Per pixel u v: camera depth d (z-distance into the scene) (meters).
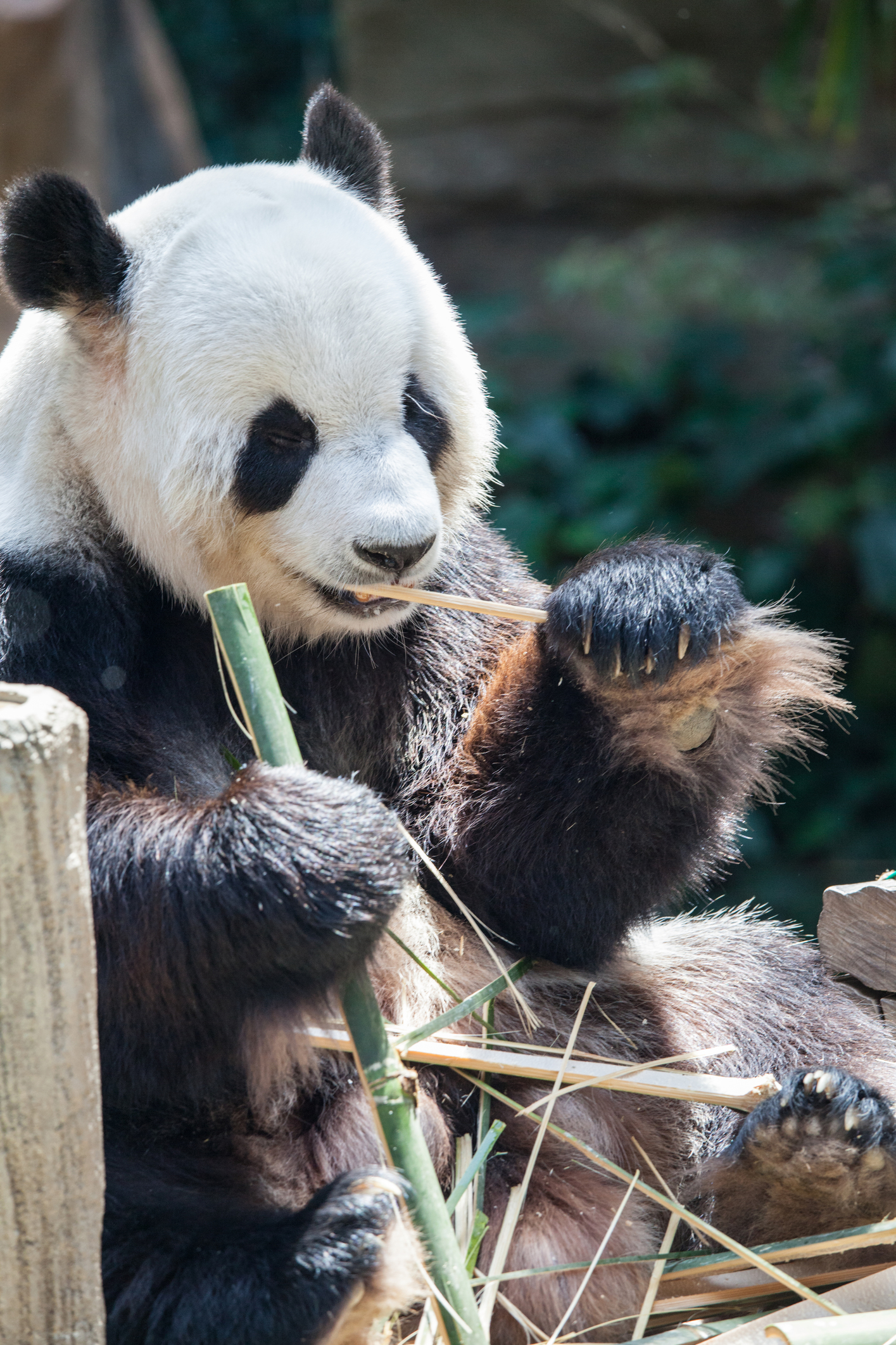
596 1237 5.32
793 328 20.05
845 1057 6.23
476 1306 4.41
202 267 5.36
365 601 5.57
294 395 5.25
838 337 19.47
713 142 21.72
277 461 5.32
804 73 21.47
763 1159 5.17
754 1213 5.48
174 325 5.32
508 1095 5.52
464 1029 5.63
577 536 18.09
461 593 6.35
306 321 5.21
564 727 5.83
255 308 5.22
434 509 5.23
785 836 16.56
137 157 19.11
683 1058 5.23
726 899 15.66
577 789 5.80
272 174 5.92
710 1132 5.94
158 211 5.75
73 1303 3.56
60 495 5.59
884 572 16.89
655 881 5.97
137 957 4.60
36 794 3.14
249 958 4.51
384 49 22.67
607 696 5.55
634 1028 6.15
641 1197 5.60
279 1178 5.29
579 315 21.17
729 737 5.83
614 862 5.88
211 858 4.50
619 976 6.38
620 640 5.33
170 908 4.52
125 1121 5.08
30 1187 3.40
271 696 4.57
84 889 3.34
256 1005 4.65
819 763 17.05
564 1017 6.01
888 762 16.88
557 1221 5.31
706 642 5.32
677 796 5.80
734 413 18.89
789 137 21.53
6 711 3.18
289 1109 5.38
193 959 4.55
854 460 18.39
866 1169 5.06
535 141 22.36
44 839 3.19
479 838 5.96
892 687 17.36
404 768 6.30
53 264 5.46
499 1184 5.38
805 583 18.14
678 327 20.58
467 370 5.98
